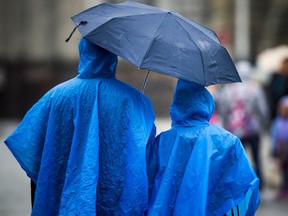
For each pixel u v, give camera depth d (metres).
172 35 9.12
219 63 9.25
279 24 48.88
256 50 48.41
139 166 9.08
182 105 9.55
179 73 8.90
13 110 53.72
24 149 9.29
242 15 45.00
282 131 23.11
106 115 9.14
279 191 23.23
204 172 9.27
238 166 9.38
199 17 50.31
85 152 8.94
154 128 9.52
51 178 9.16
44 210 9.15
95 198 8.84
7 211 20.70
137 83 48.47
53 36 52.94
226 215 9.37
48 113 9.27
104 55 9.28
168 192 9.35
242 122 22.72
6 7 53.97
